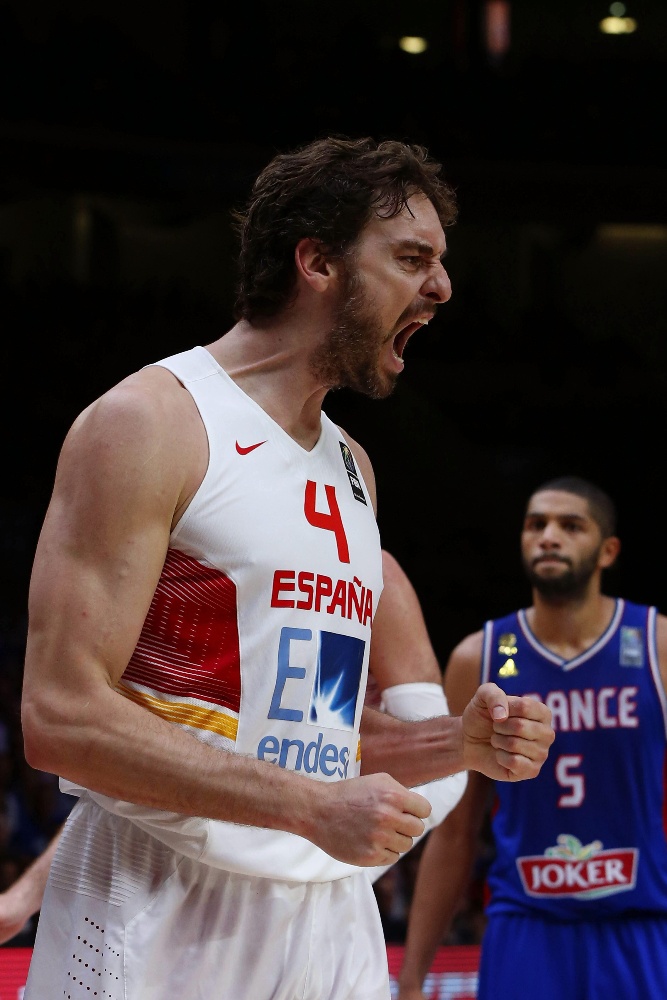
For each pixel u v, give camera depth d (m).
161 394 4.66
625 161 37.59
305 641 4.81
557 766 9.70
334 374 5.09
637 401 40.41
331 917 5.01
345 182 4.93
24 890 6.00
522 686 10.00
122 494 4.41
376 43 40.34
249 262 5.16
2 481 35.31
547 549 9.86
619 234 42.84
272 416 5.02
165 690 4.63
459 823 9.68
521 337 41.00
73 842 4.85
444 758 5.25
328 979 4.97
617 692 9.78
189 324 38.59
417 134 37.31
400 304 4.99
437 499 39.25
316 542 4.90
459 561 38.97
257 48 37.50
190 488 4.65
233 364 5.09
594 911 9.38
